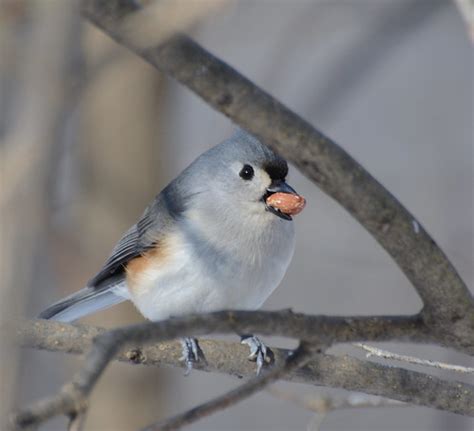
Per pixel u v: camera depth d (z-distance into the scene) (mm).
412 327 3344
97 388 3654
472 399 3422
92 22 2902
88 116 3664
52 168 2379
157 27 2955
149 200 3674
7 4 3391
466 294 3338
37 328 3416
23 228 2326
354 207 3324
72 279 3650
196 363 3443
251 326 3324
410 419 3740
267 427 3752
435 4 3764
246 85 3199
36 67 2389
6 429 2404
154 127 3678
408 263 3334
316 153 3314
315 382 3420
